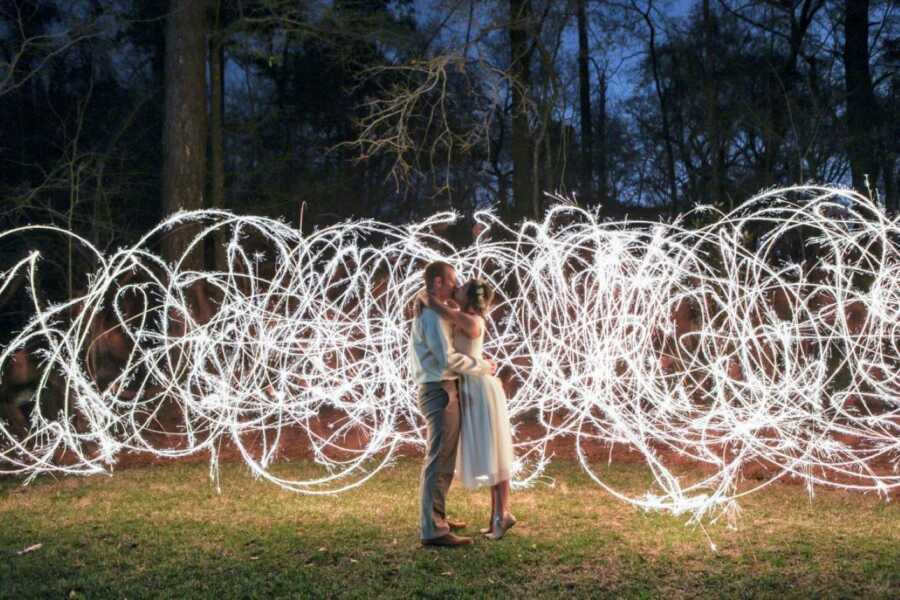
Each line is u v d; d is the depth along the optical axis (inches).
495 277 428.8
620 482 289.9
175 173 464.8
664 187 1026.1
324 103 831.7
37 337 446.0
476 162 855.7
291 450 375.2
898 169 626.2
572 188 892.0
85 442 391.5
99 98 699.4
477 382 212.4
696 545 207.9
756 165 752.3
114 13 564.4
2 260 507.5
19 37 636.1
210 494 275.3
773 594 173.2
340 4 577.0
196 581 184.2
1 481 313.7
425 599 172.6
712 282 381.7
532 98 495.2
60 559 203.0
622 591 175.8
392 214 832.9
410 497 265.9
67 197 611.5
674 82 872.3
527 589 177.5
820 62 721.0
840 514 241.1
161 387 426.0
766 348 336.5
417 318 212.4
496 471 210.4
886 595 171.9
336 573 188.7
